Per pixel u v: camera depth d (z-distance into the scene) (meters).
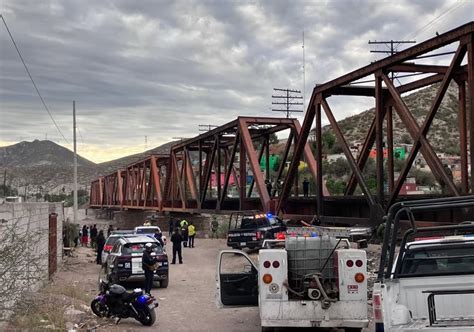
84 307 13.39
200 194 48.59
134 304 12.15
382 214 20.22
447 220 17.25
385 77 19.98
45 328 10.21
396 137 104.12
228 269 19.48
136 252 17.92
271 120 39.25
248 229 28.66
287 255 9.81
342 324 9.51
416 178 77.25
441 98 17.09
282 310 9.53
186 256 32.09
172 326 12.09
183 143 58.12
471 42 15.33
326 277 9.79
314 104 26.19
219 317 13.19
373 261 18.92
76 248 37.94
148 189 79.00
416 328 5.87
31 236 12.51
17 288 10.12
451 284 6.67
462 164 20.11
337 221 23.70
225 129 42.97
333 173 81.69
